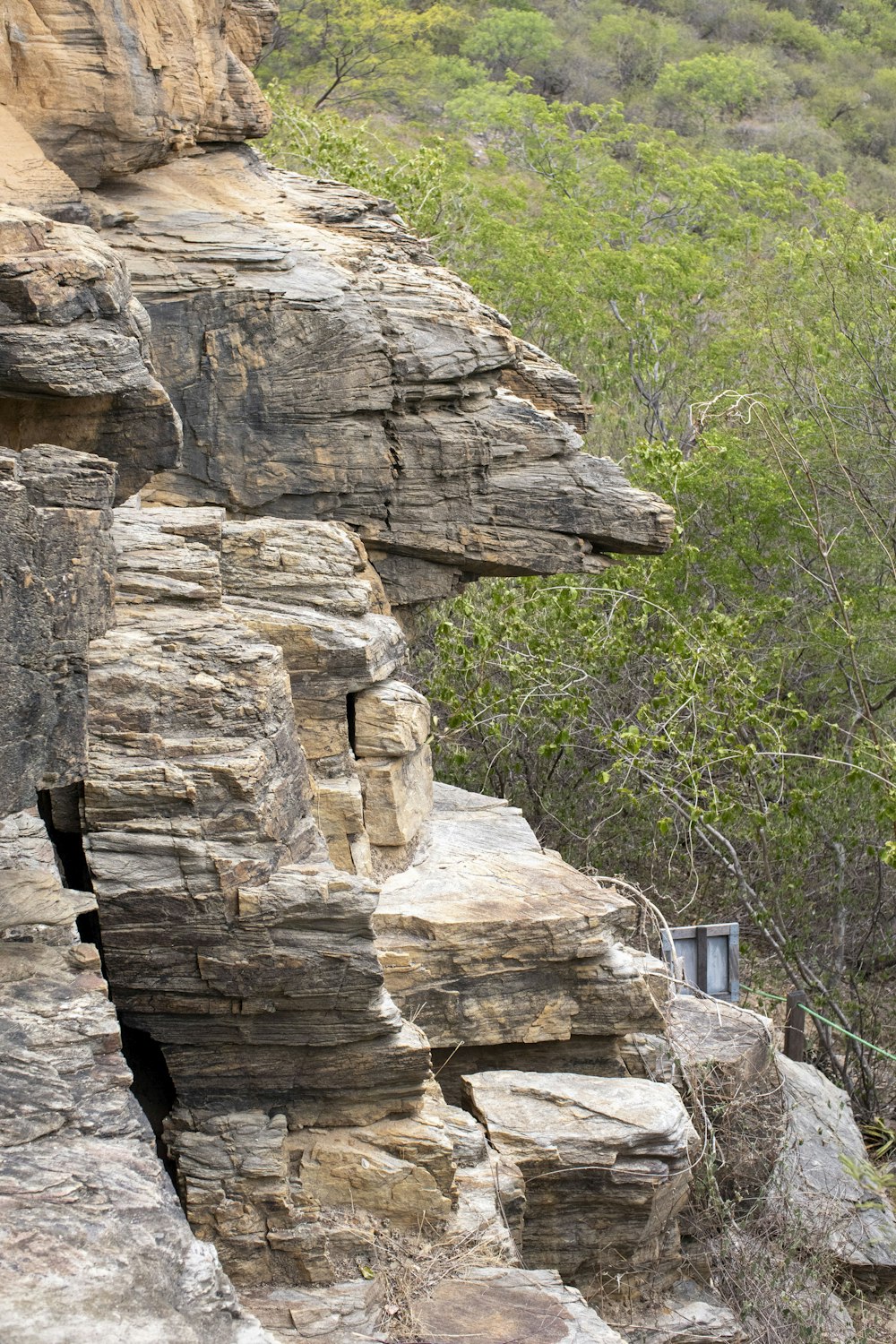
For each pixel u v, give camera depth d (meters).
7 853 5.25
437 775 13.55
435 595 10.10
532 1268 6.56
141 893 5.31
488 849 8.37
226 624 6.34
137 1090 5.80
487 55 43.81
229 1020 5.47
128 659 5.95
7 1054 4.08
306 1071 5.61
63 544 4.43
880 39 51.62
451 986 7.04
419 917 7.07
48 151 8.70
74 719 4.56
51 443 5.84
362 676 7.71
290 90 30.39
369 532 9.66
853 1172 7.73
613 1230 6.60
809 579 14.68
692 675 10.80
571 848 13.27
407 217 17.95
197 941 5.36
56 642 4.45
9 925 4.80
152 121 9.02
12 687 4.31
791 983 12.48
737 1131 7.83
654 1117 6.62
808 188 23.20
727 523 14.57
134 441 5.93
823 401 14.51
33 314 5.41
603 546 10.18
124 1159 3.73
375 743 7.90
